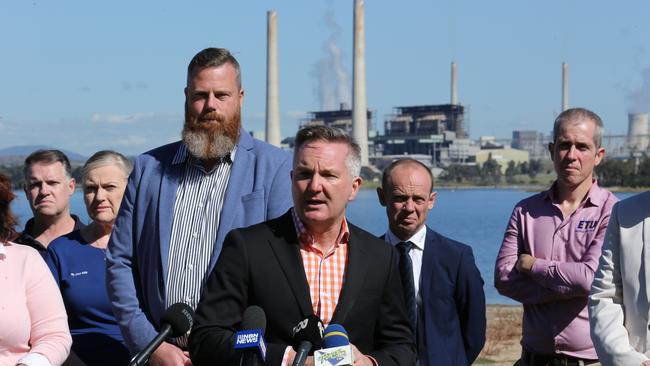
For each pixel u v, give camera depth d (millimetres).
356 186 4367
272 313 4156
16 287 4727
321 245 4301
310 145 4203
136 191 5539
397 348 4273
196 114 5320
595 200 6422
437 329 5957
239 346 3623
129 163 6926
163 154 5598
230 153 5418
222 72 5309
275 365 3875
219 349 4020
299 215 4262
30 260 4844
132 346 5277
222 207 5328
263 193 5352
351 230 4387
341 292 4219
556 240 6438
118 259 5473
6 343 4676
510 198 132625
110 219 6691
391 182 6082
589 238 6344
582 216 6410
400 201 6043
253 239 4246
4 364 4688
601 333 4820
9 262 4766
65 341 4801
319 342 3896
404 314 4387
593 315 4910
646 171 106688
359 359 3990
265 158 5453
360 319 4199
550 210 6527
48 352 4680
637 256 4824
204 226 5324
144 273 5406
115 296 5402
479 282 6125
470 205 101500
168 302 5277
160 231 5344
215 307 4172
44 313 4801
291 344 4137
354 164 4289
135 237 5488
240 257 4203
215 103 5289
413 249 6098
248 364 3678
